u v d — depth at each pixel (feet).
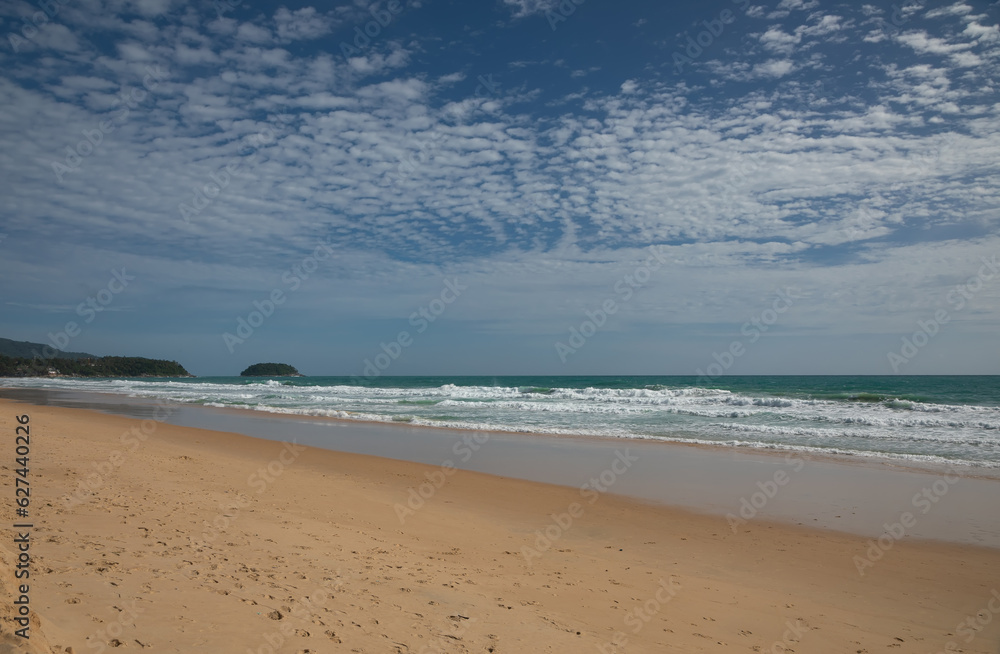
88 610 13.44
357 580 19.27
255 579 17.84
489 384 269.64
